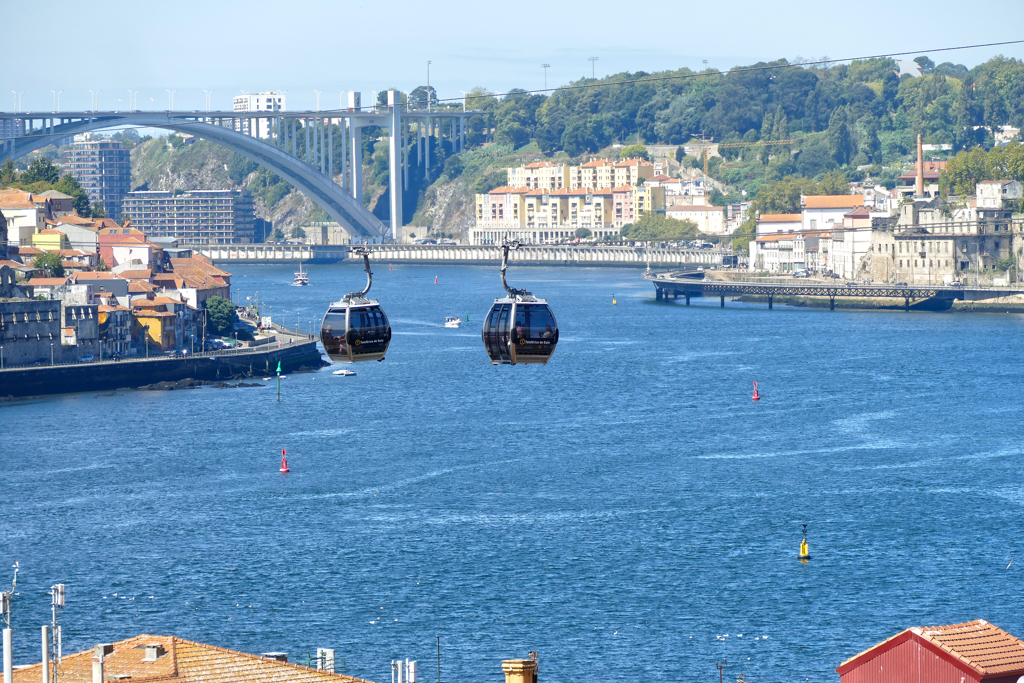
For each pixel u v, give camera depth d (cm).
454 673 17250
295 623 19138
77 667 10075
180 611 19700
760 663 17550
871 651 11625
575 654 17912
